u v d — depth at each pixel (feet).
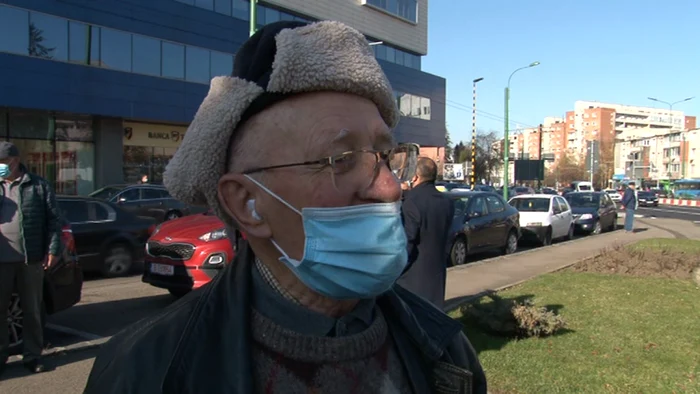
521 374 14.48
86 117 78.89
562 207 55.98
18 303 17.06
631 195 64.13
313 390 3.44
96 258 30.73
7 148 14.34
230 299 3.57
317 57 3.34
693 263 33.22
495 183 218.59
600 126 452.35
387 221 3.50
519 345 16.98
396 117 4.01
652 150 325.01
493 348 16.63
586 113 462.19
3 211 14.47
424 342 4.16
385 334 4.01
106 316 22.38
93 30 73.46
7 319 15.11
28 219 14.66
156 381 3.20
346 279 3.44
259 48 3.48
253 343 3.50
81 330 20.31
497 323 17.75
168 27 82.07
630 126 479.82
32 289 15.15
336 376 3.51
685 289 26.61
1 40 64.75
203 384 3.16
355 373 3.60
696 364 15.37
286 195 3.45
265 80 3.41
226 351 3.33
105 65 75.10
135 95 78.69
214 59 88.58
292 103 3.45
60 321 21.57
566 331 18.61
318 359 3.47
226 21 89.86
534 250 44.14
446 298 24.64
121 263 31.86
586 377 14.30
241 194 3.61
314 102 3.44
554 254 41.29
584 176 306.55
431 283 13.83
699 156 293.64
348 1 114.73
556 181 300.81
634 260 34.32
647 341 17.51
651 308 22.24
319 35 3.39
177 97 83.82
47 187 15.10
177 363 3.16
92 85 73.77
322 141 3.40
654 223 84.33
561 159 332.39
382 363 3.85
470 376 4.28
